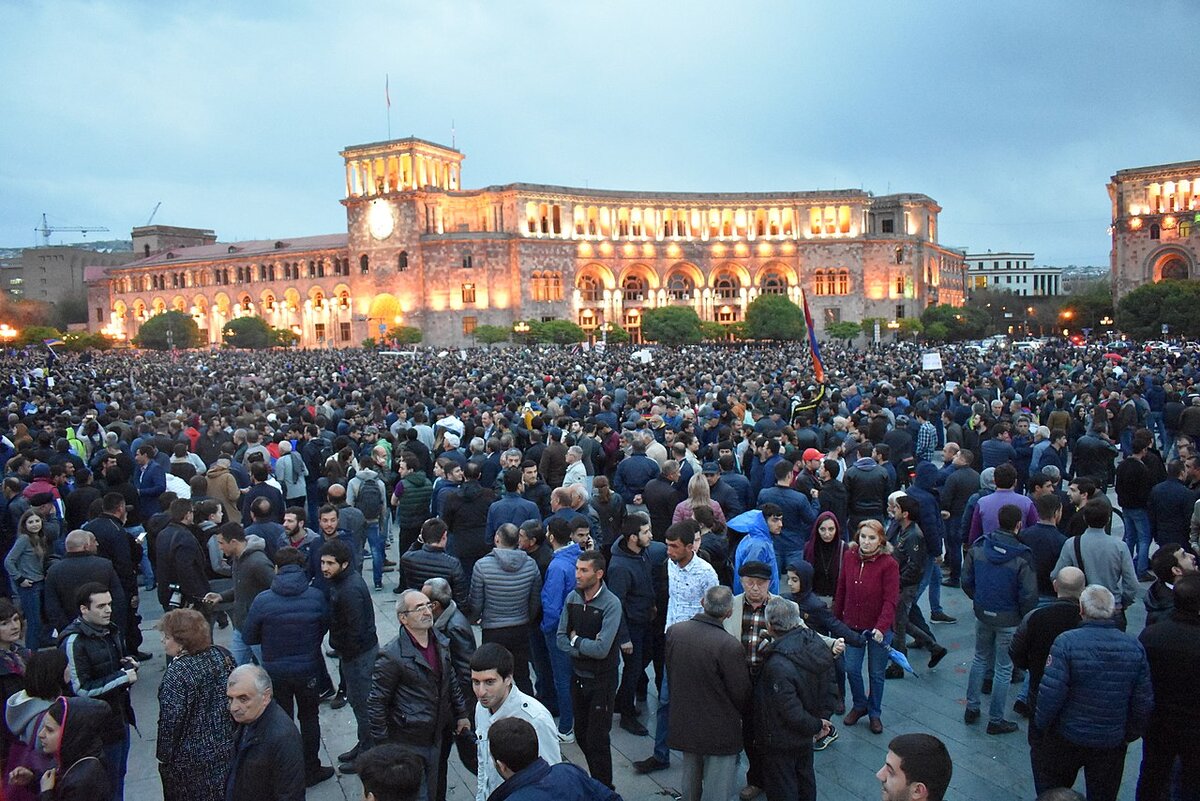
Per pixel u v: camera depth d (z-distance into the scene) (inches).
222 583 483.8
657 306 4306.1
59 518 546.9
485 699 271.1
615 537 506.0
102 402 1210.0
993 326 5068.9
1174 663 289.7
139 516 636.1
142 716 445.1
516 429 778.8
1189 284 3329.2
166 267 4992.6
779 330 3752.5
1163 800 301.6
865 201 4527.6
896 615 453.4
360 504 641.6
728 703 302.4
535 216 4143.7
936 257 5044.3
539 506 556.4
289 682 353.4
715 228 4503.0
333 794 360.8
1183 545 503.5
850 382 1257.4
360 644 370.0
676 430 747.4
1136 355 2005.4
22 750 267.3
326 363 2452.0
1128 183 4153.5
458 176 4480.8
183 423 891.4
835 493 507.5
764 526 417.4
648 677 490.0
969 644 506.6
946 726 404.8
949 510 595.8
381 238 4111.7
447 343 4020.7
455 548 523.8
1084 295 4439.0
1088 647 287.9
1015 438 709.3
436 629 328.5
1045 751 300.8
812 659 303.9
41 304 5890.8
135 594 503.2
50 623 398.0
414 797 203.5
